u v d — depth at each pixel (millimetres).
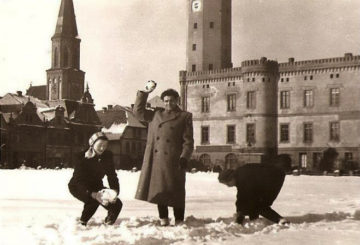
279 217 9336
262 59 72000
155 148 9227
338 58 69688
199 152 77500
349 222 9711
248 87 72875
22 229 7980
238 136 74875
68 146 84500
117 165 88375
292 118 72062
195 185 25156
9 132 76125
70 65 112562
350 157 68688
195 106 78688
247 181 9133
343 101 69500
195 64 80562
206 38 80125
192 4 81188
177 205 8977
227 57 81062
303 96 71688
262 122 71938
